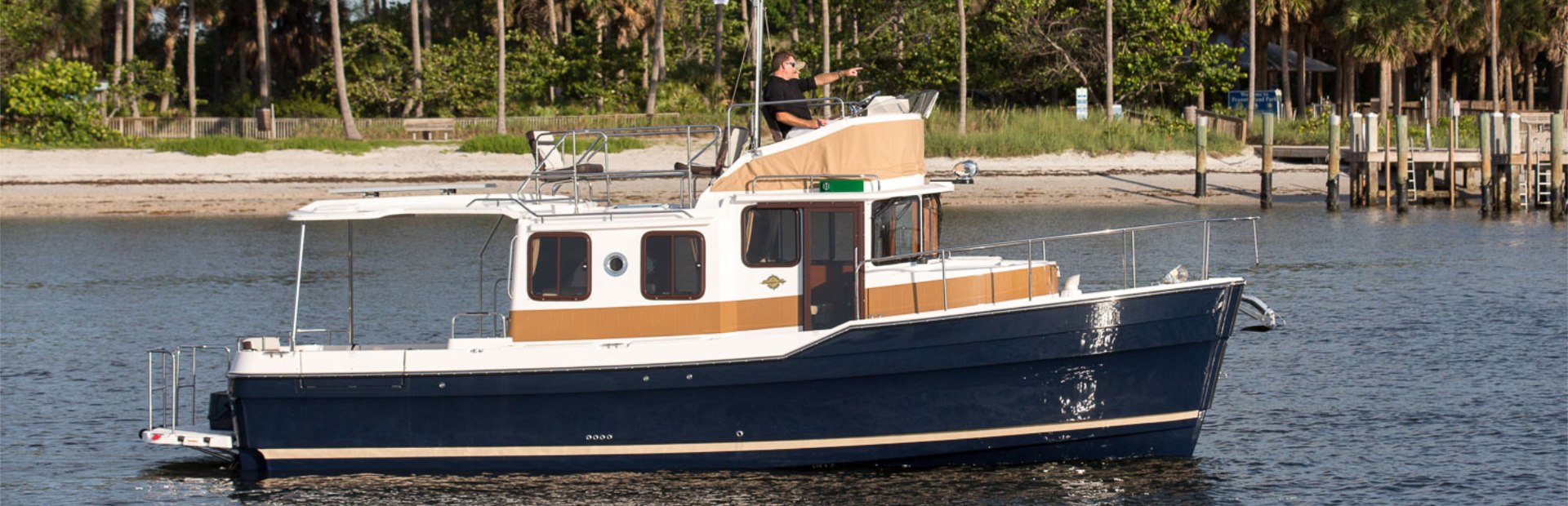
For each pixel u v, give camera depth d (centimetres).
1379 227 5753
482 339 2033
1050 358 1998
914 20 9175
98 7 9750
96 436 2512
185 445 2116
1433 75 9600
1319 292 4006
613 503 1998
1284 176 7350
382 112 9644
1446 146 7544
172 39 10675
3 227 6056
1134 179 7206
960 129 7844
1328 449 2325
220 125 8381
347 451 2053
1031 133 7694
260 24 9650
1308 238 5369
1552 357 3014
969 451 2045
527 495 2023
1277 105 8738
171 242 5569
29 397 2820
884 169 2056
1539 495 2081
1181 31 8556
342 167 7412
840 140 2038
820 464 2050
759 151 2034
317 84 9812
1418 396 2689
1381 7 8888
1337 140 6378
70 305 4019
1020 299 2077
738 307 2022
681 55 10138
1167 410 2042
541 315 2020
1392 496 2080
